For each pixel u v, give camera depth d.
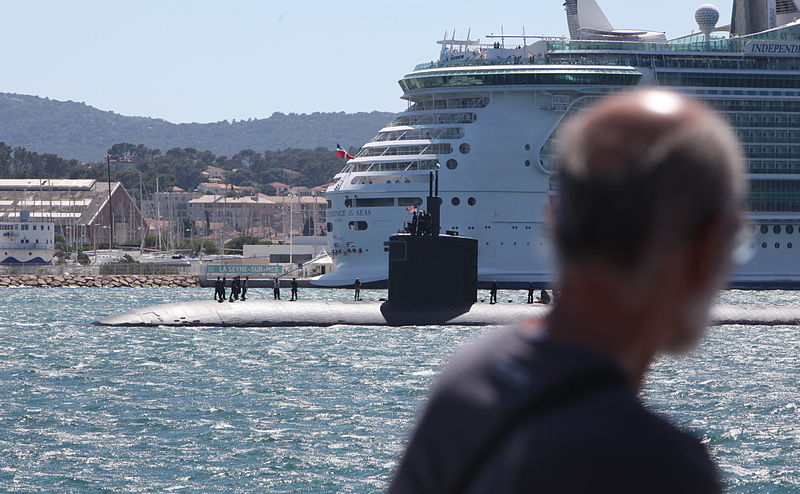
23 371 140.12
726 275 6.25
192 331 190.12
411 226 181.75
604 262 6.10
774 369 144.12
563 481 5.80
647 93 6.29
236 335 183.25
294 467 81.75
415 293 179.12
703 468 5.95
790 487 77.50
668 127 6.01
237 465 82.44
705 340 6.50
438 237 177.00
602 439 5.86
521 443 5.92
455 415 6.19
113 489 75.38
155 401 113.88
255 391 121.44
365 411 106.88
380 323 188.25
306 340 174.12
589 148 6.08
